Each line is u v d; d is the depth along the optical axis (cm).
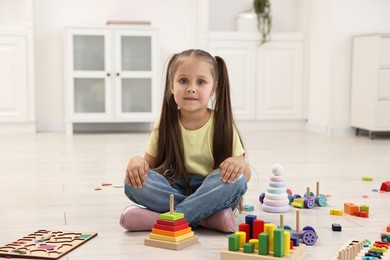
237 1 484
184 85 162
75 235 154
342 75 440
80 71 429
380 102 405
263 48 465
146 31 435
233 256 130
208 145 171
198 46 470
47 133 441
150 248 144
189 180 173
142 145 367
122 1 462
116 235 157
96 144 372
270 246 129
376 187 232
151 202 163
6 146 359
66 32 424
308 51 474
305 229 153
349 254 127
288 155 325
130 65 436
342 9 434
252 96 466
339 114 442
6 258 134
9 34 425
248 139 405
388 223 172
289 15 492
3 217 177
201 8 455
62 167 277
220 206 159
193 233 151
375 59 402
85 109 435
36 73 451
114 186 229
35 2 446
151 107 443
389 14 441
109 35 430
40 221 172
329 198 210
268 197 190
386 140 406
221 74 171
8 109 430
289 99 473
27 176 252
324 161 303
